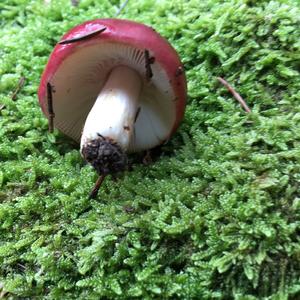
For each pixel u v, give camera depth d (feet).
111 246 0.41
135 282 0.40
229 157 0.45
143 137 0.51
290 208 0.40
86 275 0.41
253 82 0.52
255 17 0.54
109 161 0.42
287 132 0.45
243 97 0.52
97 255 0.41
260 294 0.38
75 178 0.47
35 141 0.52
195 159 0.47
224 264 0.38
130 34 0.40
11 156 0.52
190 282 0.39
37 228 0.44
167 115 0.48
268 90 0.52
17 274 0.43
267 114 0.49
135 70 0.45
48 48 0.62
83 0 0.67
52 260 0.42
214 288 0.39
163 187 0.45
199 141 0.48
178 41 0.58
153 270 0.39
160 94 0.46
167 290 0.39
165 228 0.40
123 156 0.42
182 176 0.46
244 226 0.39
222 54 0.54
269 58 0.52
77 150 0.52
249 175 0.43
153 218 0.42
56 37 0.64
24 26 0.68
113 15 0.65
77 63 0.44
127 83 0.44
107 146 0.41
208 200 0.42
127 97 0.44
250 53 0.54
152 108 0.49
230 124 0.49
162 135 0.50
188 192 0.44
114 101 0.43
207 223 0.41
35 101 0.56
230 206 0.41
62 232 0.44
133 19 0.63
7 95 0.57
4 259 0.43
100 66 0.46
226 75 0.55
